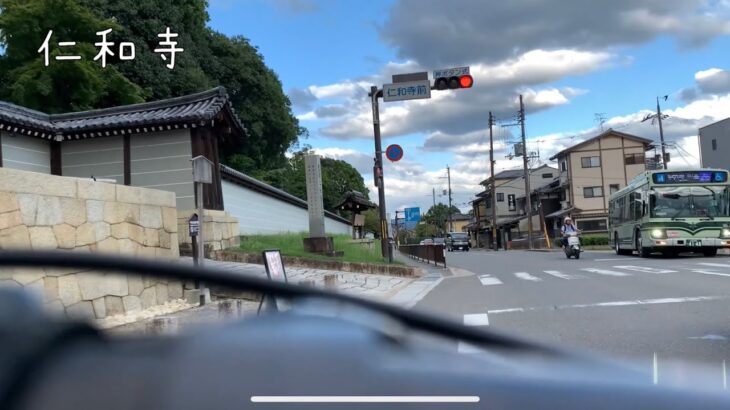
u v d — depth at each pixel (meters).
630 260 19.92
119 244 9.33
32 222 7.57
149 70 26.05
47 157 15.66
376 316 1.58
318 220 17.95
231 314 1.72
